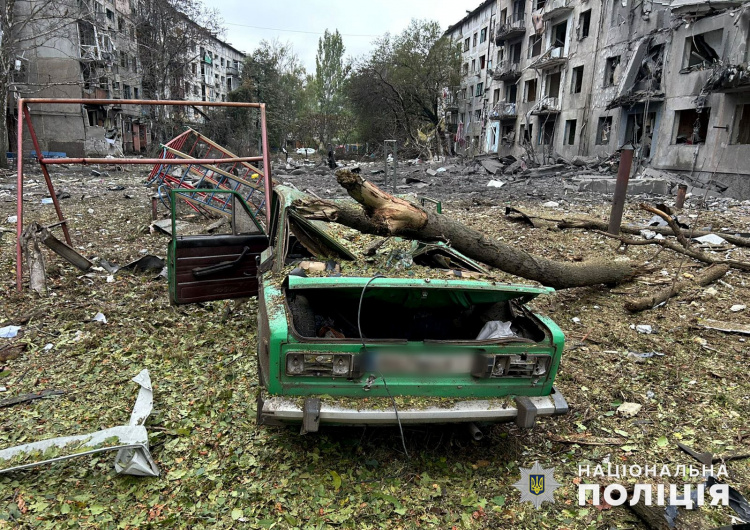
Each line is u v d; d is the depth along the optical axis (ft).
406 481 9.57
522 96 124.26
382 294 10.27
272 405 8.63
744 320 17.60
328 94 217.36
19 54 94.73
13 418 11.21
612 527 8.50
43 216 37.17
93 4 109.91
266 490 9.15
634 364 14.58
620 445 10.78
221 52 225.15
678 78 70.03
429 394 9.18
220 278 17.21
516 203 49.06
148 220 36.09
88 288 20.86
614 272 20.72
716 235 29.50
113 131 128.77
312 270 10.89
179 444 10.40
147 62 123.03
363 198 12.07
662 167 72.90
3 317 17.37
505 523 8.57
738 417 11.73
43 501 8.66
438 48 151.84
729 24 61.11
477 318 11.39
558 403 9.32
